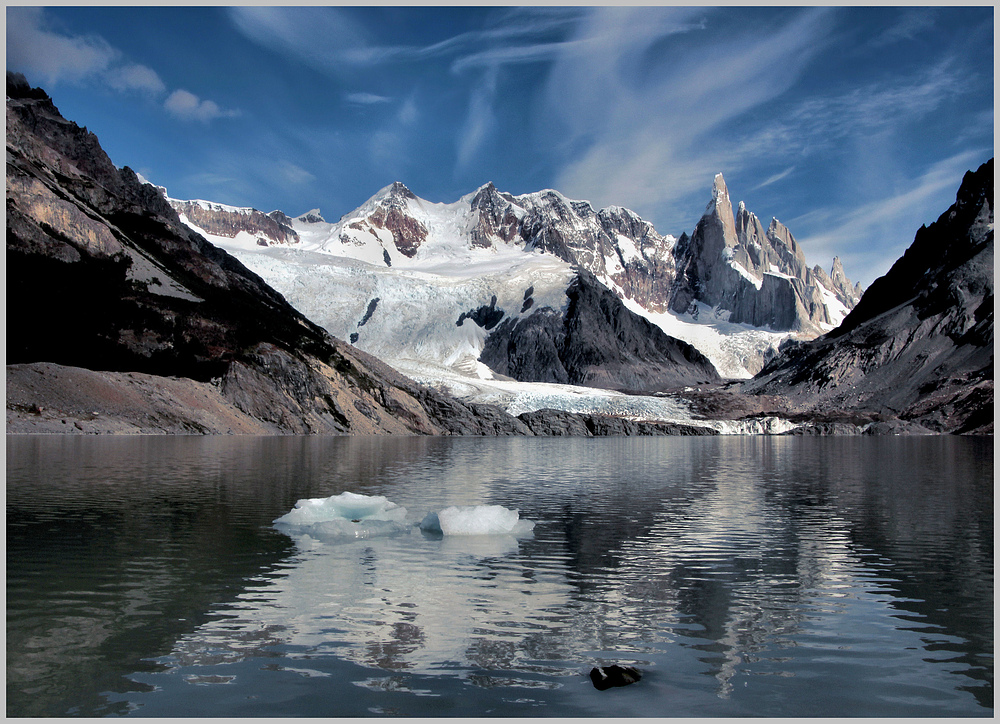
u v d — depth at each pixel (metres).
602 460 55.03
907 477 39.72
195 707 8.37
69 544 17.20
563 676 9.41
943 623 11.74
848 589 13.83
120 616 11.66
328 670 9.52
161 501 24.53
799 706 8.58
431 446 73.31
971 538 19.31
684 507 25.77
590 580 14.44
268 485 30.20
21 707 8.34
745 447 83.06
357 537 18.88
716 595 13.38
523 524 20.56
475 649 10.36
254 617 11.69
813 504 26.80
